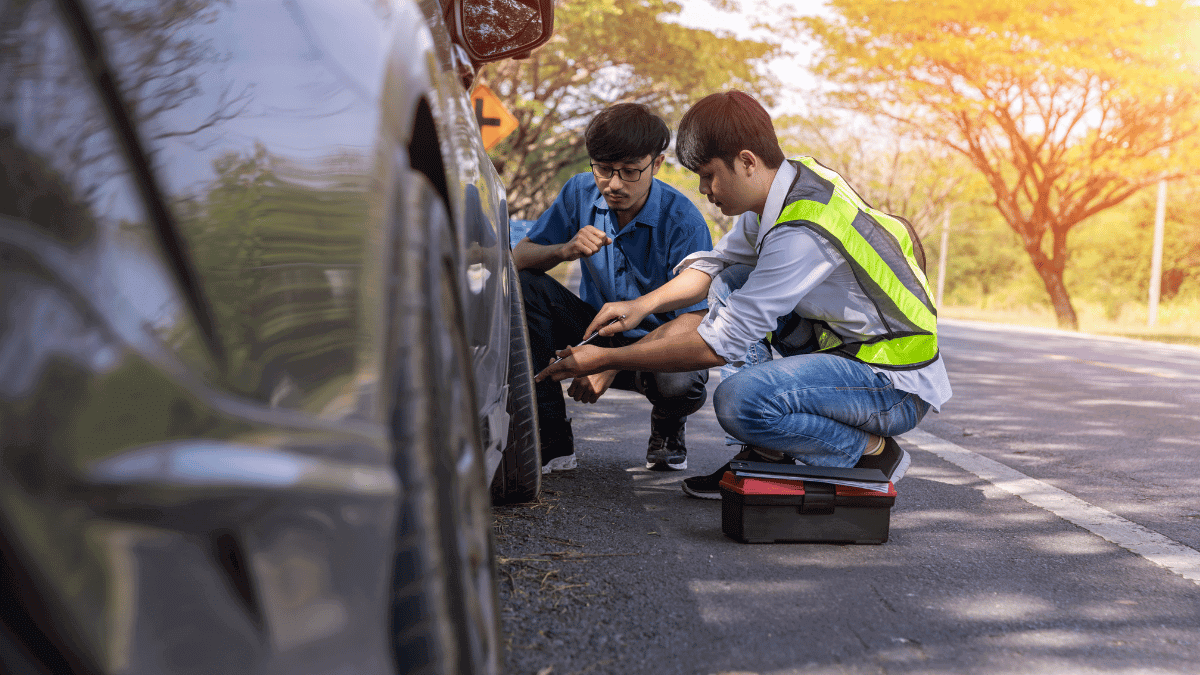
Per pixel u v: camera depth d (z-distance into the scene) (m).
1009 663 1.92
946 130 24.75
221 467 0.81
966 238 56.66
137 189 0.88
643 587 2.32
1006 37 20.69
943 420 5.58
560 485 3.43
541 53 17.94
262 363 0.92
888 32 21.67
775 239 2.88
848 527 2.79
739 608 2.20
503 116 8.37
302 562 0.85
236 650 0.81
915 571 2.55
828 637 2.03
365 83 1.20
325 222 1.04
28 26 0.83
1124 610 2.28
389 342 1.02
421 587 0.98
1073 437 5.09
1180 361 11.21
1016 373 8.78
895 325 2.99
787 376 2.92
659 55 18.23
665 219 3.52
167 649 0.78
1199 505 3.51
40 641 0.76
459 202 1.63
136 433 0.78
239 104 1.04
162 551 0.78
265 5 1.13
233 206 0.98
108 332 0.79
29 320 0.75
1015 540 2.92
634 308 3.14
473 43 2.68
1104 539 2.96
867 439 3.11
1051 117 22.56
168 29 0.99
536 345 3.59
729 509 2.83
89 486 0.75
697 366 2.97
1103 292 39.94
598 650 1.90
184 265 0.90
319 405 0.92
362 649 0.88
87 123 0.85
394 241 1.10
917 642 2.02
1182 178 23.03
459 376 1.29
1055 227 23.69
